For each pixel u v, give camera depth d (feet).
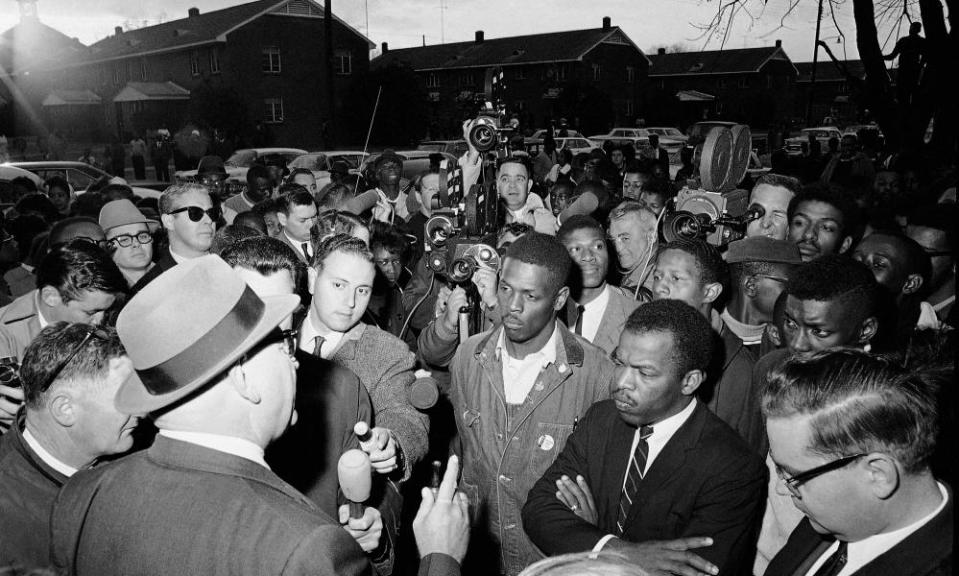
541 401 8.56
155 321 4.59
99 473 4.99
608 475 7.47
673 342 6.90
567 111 119.55
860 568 4.75
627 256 12.89
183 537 4.43
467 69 148.97
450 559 5.34
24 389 6.25
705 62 165.37
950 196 15.56
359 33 118.32
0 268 17.01
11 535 5.98
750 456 7.00
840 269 7.76
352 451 5.80
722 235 12.60
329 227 12.03
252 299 4.99
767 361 8.50
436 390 7.69
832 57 30.19
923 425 4.53
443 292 10.53
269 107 112.68
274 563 4.26
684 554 6.36
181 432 4.79
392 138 92.89
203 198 13.61
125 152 93.50
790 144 91.76
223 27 110.32
